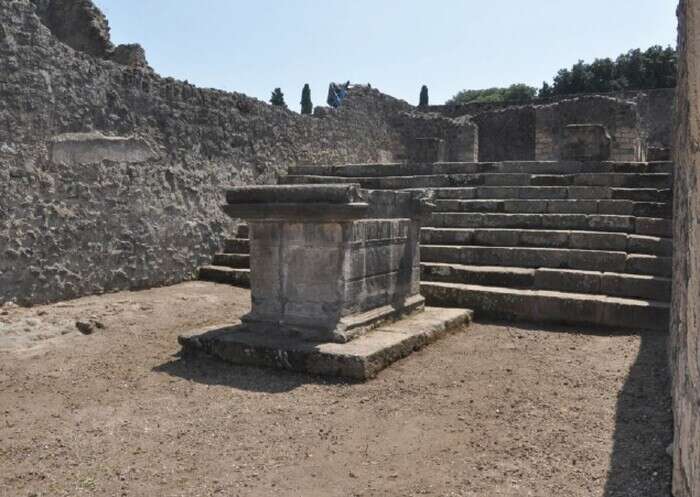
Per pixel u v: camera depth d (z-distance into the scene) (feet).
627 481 10.82
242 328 19.67
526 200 31.37
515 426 13.53
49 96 25.49
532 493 10.55
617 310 22.12
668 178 31.22
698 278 7.22
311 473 11.50
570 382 16.46
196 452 12.46
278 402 15.16
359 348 17.33
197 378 17.13
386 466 11.76
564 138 40.11
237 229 35.53
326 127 48.47
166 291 29.01
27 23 24.86
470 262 28.17
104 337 21.36
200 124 33.99
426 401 15.16
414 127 62.13
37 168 24.82
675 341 13.48
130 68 29.71
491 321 23.91
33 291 24.36
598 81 128.16
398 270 21.85
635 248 26.35
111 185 27.96
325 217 17.87
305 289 18.66
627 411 14.19
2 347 19.62
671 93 75.10
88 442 13.01
